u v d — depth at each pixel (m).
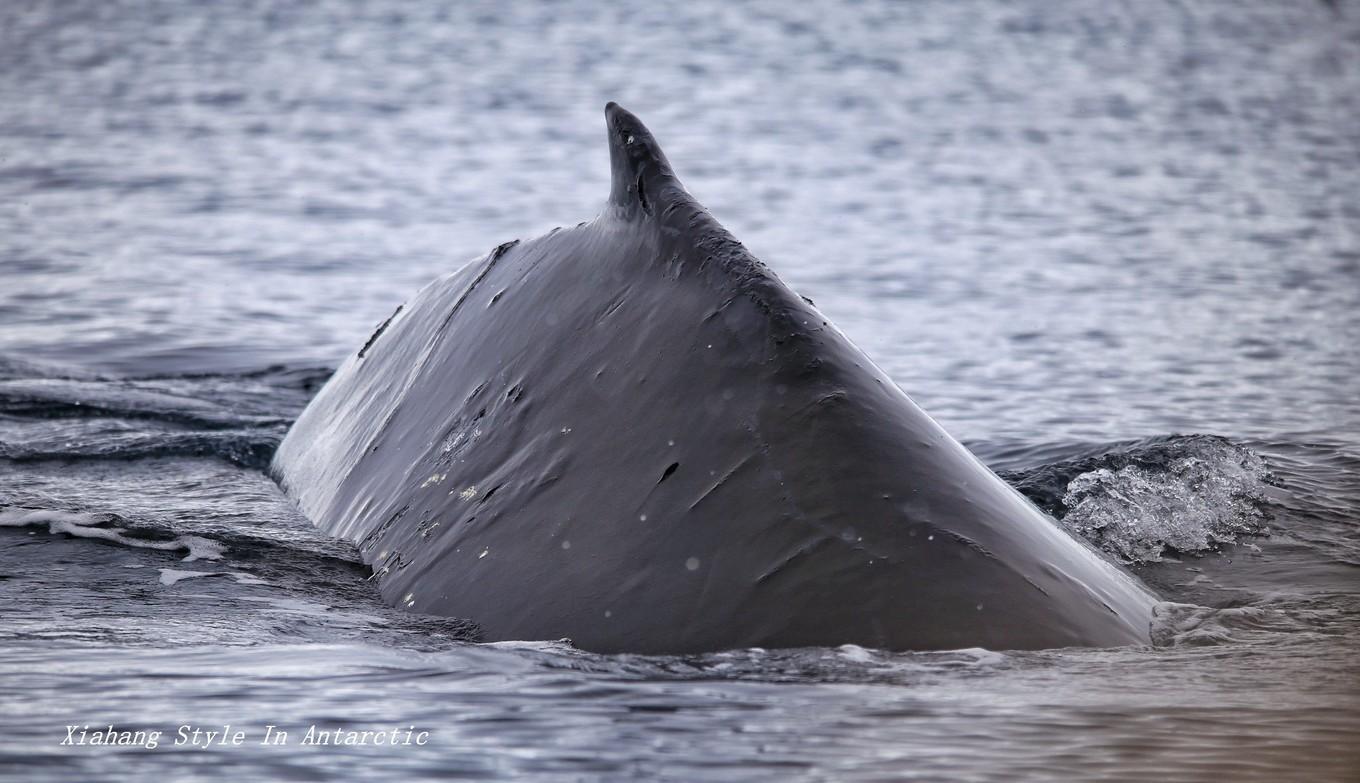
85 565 25.80
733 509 19.81
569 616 19.95
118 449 36.72
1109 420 45.31
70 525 28.20
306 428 33.81
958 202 99.62
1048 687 17.59
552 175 111.75
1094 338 59.09
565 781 15.30
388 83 167.75
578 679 18.23
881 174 112.69
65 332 59.12
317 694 18.22
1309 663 19.36
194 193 98.62
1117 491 32.16
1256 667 19.09
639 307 23.25
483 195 102.12
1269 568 27.38
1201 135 130.88
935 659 18.00
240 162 113.25
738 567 19.25
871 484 19.55
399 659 19.72
